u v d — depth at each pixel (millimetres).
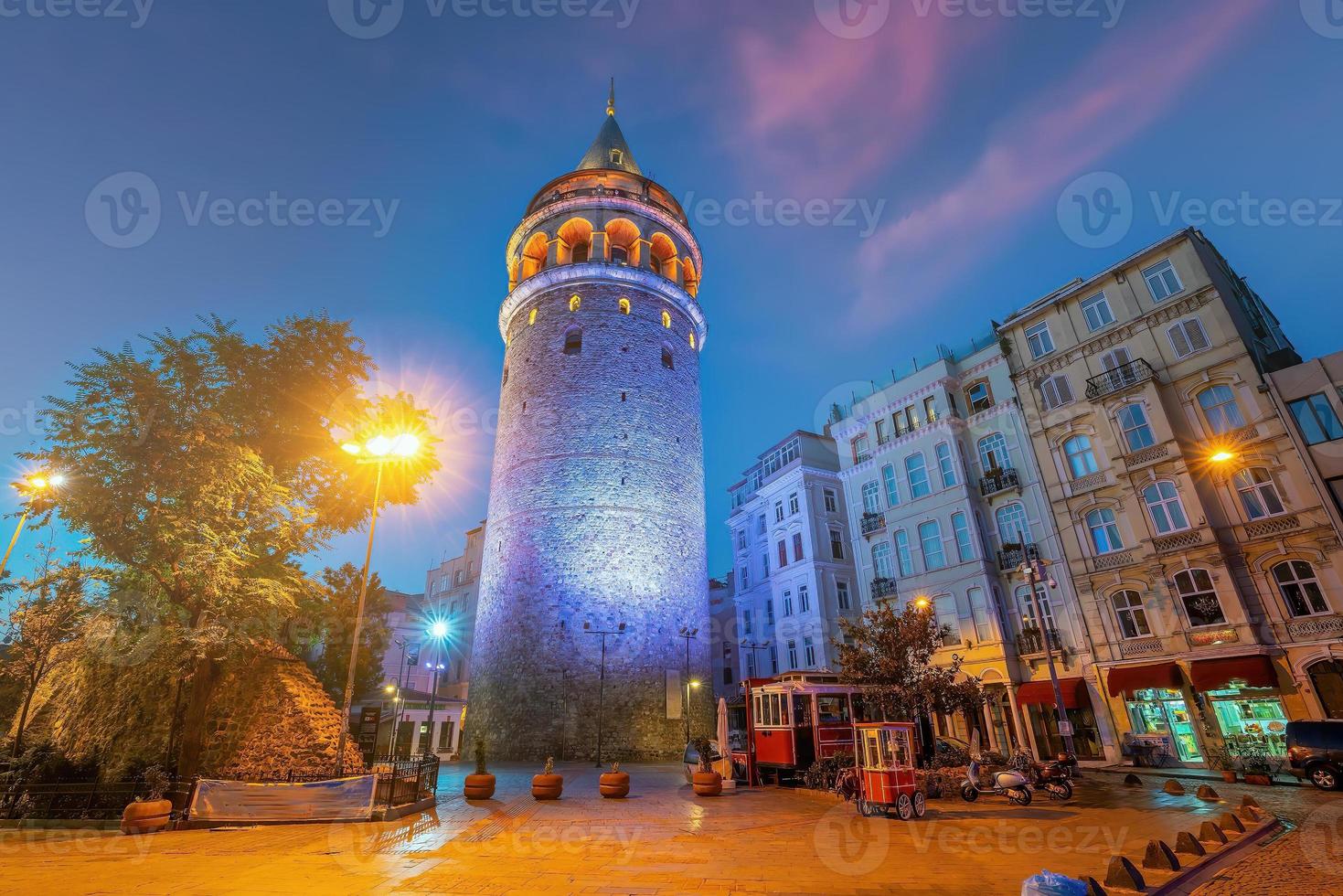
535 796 16938
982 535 28875
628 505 36938
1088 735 24188
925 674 19703
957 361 32250
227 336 21375
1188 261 24891
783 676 20766
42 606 23203
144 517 17125
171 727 18391
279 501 19766
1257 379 22734
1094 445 26297
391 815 13789
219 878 8750
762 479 46281
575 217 43500
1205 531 22516
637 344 41000
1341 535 20125
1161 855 8586
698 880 8469
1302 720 18172
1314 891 7574
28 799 16797
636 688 33469
